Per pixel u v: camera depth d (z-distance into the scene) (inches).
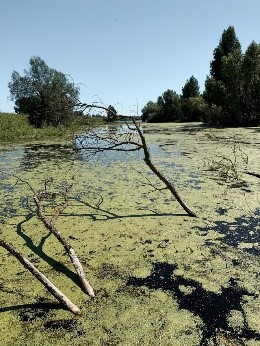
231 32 1115.9
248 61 902.4
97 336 90.6
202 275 120.3
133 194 221.9
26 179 276.1
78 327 94.3
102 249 141.7
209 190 226.1
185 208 181.2
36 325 95.3
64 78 813.9
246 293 109.0
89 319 97.5
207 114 1021.8
